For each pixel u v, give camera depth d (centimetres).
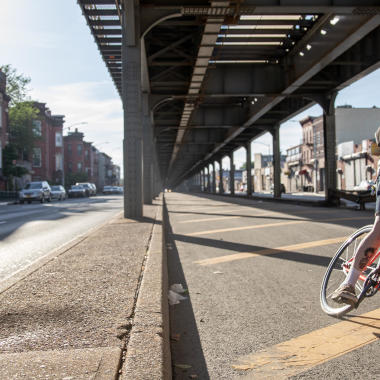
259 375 252
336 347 293
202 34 1636
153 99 2478
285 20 1811
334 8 1416
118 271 464
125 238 772
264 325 346
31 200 3509
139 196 1312
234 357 281
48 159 7075
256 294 448
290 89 2320
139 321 285
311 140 6694
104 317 297
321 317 363
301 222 1239
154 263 505
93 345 243
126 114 1302
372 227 336
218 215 1652
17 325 281
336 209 1948
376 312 371
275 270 571
